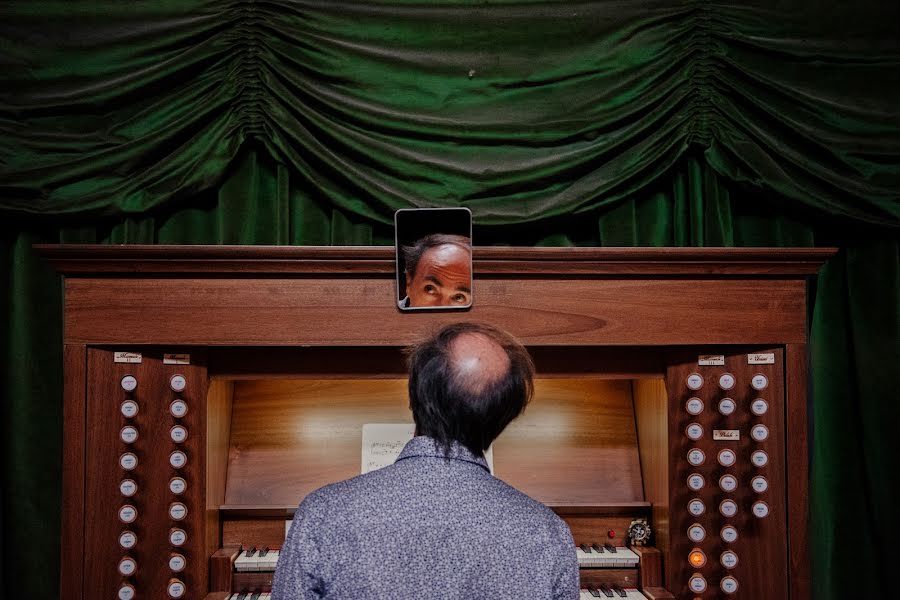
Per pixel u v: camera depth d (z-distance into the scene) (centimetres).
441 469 97
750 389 172
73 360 161
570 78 197
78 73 191
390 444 187
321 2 194
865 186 194
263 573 174
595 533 187
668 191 206
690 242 202
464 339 106
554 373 175
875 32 199
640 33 197
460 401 99
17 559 189
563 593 95
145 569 164
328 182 194
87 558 161
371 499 94
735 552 170
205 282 162
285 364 173
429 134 194
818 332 206
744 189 199
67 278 161
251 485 186
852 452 204
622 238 201
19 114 188
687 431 170
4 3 189
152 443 166
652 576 177
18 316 192
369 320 164
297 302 164
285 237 195
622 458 194
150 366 166
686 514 173
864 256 204
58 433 193
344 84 195
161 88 194
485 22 197
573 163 193
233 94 191
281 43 193
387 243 199
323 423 190
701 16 197
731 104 198
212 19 191
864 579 201
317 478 186
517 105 197
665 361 176
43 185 185
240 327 163
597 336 167
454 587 90
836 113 196
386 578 90
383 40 196
